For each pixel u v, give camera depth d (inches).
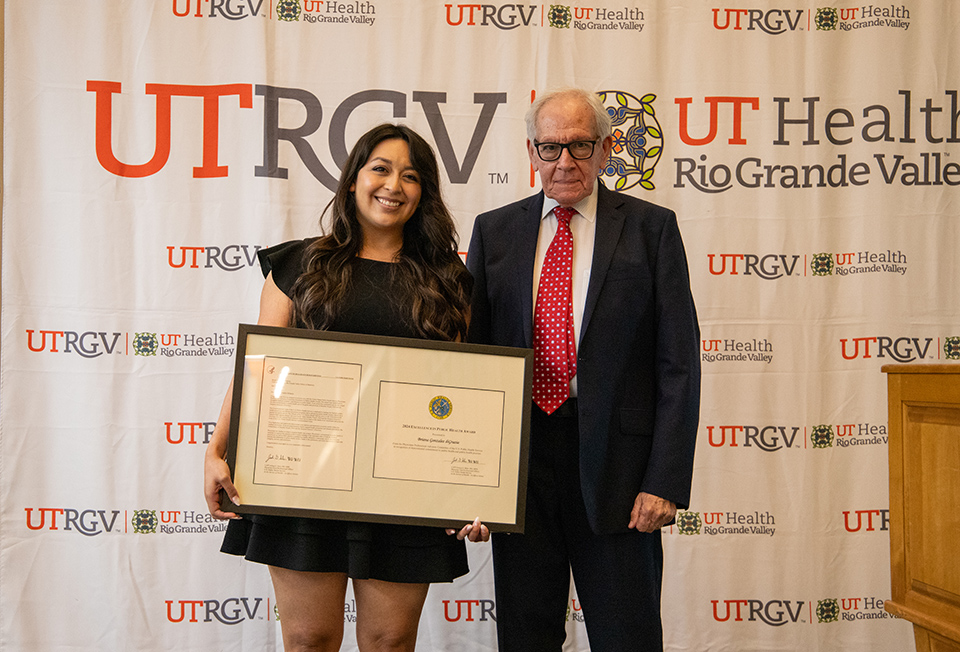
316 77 103.1
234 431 67.4
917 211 103.8
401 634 70.7
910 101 104.0
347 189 72.4
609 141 78.2
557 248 76.9
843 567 102.4
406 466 69.0
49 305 100.8
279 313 73.2
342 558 68.7
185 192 102.0
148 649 100.3
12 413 100.0
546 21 103.7
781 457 102.9
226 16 102.7
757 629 102.3
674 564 102.6
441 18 103.7
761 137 104.0
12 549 99.6
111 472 100.6
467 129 103.5
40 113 101.4
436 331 71.1
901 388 66.8
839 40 104.1
